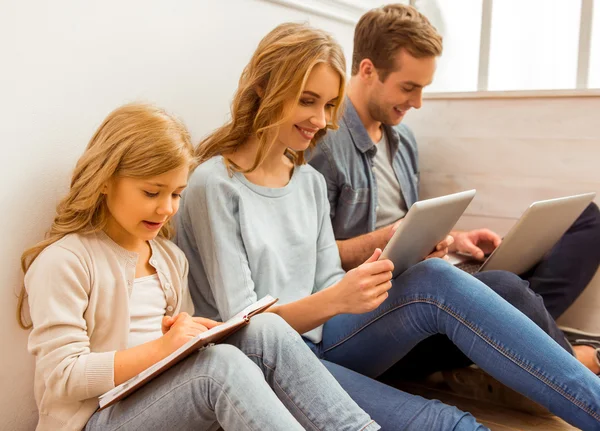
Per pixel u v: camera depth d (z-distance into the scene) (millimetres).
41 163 1208
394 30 1671
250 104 1379
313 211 1494
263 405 987
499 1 2375
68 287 1083
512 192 1997
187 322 1089
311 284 1459
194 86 1564
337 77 1346
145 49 1413
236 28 1672
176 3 1481
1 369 1183
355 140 1759
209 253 1327
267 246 1356
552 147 1916
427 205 1243
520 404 1555
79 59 1261
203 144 1443
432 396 1646
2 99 1128
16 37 1139
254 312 1098
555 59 2311
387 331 1364
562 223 1684
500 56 2398
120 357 1049
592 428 1170
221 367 1009
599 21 2141
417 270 1332
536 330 1223
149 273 1250
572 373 1185
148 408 1031
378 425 1117
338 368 1334
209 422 1058
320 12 1969
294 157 1523
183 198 1374
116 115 1155
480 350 1246
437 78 2416
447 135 2096
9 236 1165
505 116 1982
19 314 1177
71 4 1232
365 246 1660
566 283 1792
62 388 1027
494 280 1457
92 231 1145
